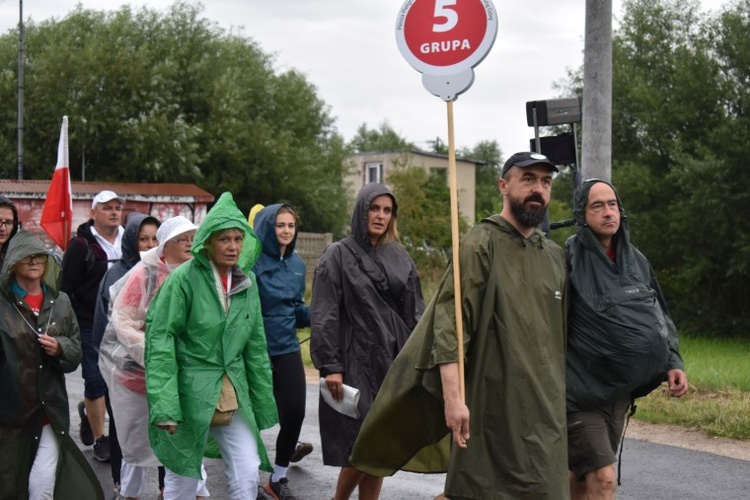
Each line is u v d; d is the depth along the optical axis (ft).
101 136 113.60
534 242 15.40
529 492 14.51
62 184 35.29
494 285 14.82
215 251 18.34
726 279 72.59
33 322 19.16
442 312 14.74
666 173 73.26
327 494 23.79
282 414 23.17
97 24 123.03
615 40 77.97
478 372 14.78
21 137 108.68
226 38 128.16
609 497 16.57
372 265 20.42
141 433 20.63
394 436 16.44
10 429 18.95
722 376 36.35
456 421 14.35
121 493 21.67
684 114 72.13
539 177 15.03
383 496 23.38
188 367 18.25
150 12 121.39
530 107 28.81
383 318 20.27
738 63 71.61
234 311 18.60
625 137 77.25
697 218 69.10
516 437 14.57
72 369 19.48
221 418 18.19
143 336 20.17
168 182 115.65
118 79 114.32
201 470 18.28
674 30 75.87
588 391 16.42
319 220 128.26
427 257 103.19
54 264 19.56
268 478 25.25
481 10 16.57
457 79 16.67
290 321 23.54
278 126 128.16
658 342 16.14
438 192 156.87
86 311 27.07
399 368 16.01
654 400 32.09
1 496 18.94
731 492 23.21
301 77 131.54
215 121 118.73
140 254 23.22
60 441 19.36
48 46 119.24
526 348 14.79
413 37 16.98
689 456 26.50
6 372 18.89
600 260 16.51
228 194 18.69
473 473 14.69
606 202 16.49
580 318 16.37
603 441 16.57
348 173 143.74
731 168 67.67
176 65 116.26
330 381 20.02
